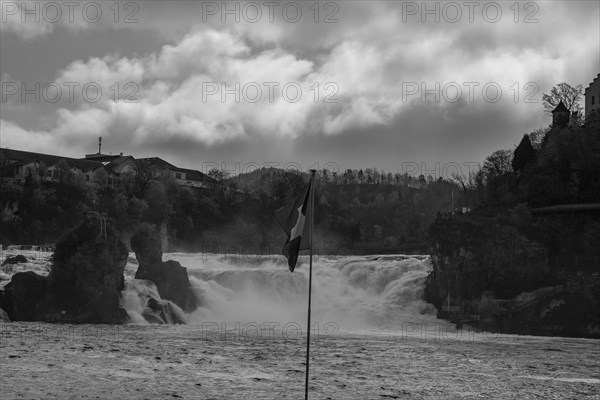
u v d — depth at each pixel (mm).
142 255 104000
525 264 111500
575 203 135125
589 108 167250
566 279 106688
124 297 98000
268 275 115250
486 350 78250
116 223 190750
